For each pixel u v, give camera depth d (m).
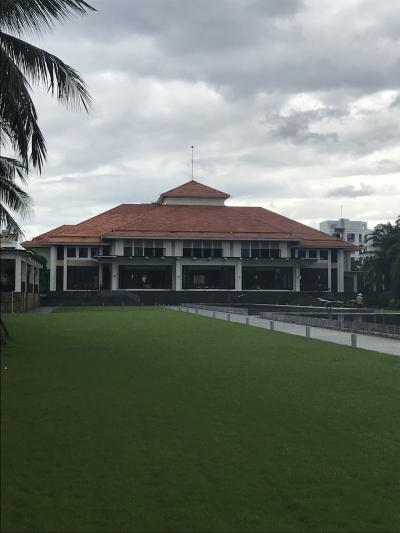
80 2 15.82
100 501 6.93
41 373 15.06
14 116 15.35
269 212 89.06
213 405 11.88
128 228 77.38
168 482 7.57
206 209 86.19
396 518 6.72
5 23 16.55
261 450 9.00
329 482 7.75
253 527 6.40
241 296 75.50
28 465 8.04
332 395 13.18
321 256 84.81
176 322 35.09
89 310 53.62
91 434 9.56
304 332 31.86
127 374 15.23
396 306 67.69
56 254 79.31
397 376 16.02
